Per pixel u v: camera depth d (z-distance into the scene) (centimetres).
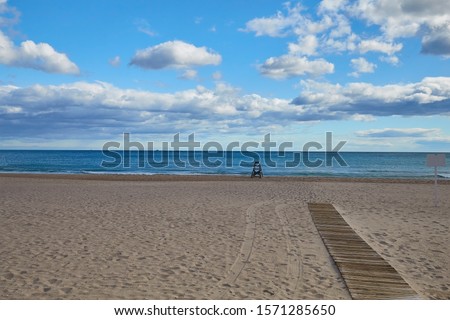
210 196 1670
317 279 675
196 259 766
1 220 1095
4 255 768
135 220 1117
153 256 779
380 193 1853
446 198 1673
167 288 622
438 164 1437
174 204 1419
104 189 1961
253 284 647
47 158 7694
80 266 713
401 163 6212
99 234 948
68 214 1197
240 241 905
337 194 1795
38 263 725
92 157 8238
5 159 7250
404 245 902
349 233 1000
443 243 922
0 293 591
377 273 703
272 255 805
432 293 632
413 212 1314
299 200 1570
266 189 1998
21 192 1795
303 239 938
